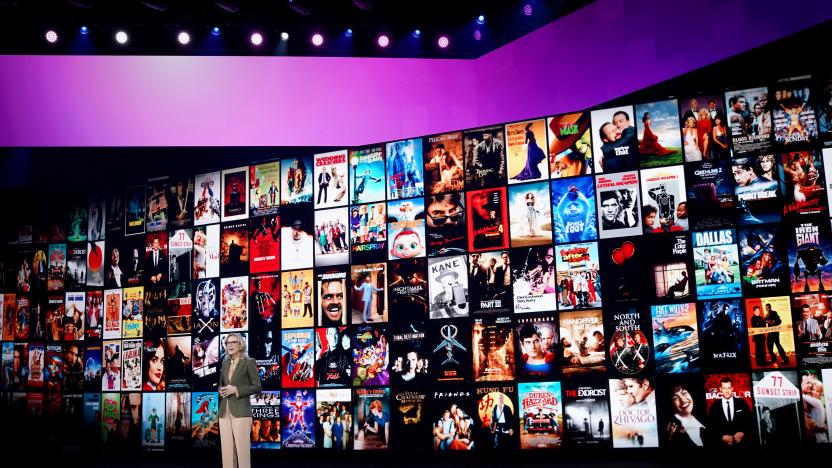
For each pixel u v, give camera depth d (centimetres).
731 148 812
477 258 912
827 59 780
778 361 768
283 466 866
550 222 884
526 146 909
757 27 746
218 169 1055
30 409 1088
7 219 1138
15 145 975
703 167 823
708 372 795
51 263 1118
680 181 830
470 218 923
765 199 794
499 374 881
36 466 952
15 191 1135
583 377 845
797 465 719
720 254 805
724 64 778
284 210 1009
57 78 987
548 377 859
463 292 912
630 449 814
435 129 955
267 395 975
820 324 757
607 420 828
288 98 988
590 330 850
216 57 990
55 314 1103
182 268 1052
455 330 909
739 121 812
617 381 830
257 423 972
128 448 1032
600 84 870
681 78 810
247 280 1014
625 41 853
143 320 1059
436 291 925
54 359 1091
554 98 901
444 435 891
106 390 1060
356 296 959
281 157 1020
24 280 1124
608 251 853
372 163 973
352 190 978
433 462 845
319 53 989
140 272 1073
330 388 951
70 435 1062
